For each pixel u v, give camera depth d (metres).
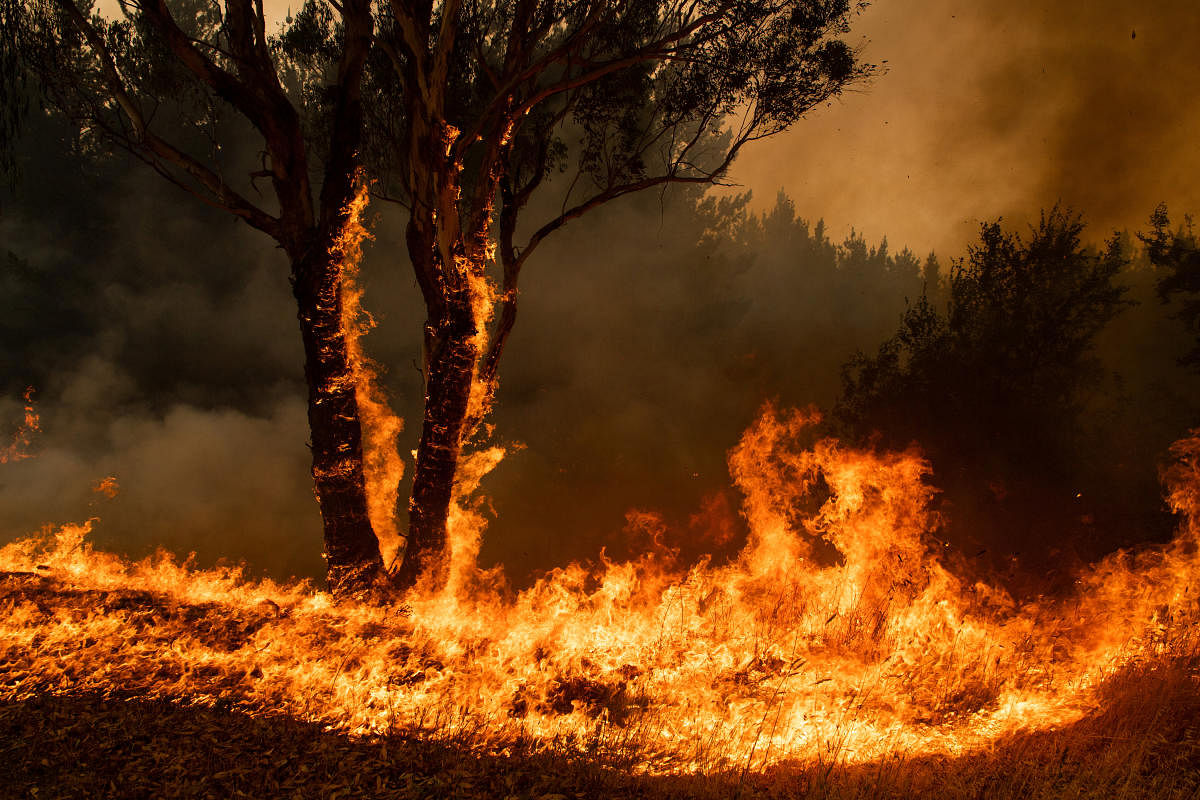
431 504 10.35
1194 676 6.11
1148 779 4.71
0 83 9.75
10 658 6.21
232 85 9.48
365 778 4.89
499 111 10.27
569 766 5.20
